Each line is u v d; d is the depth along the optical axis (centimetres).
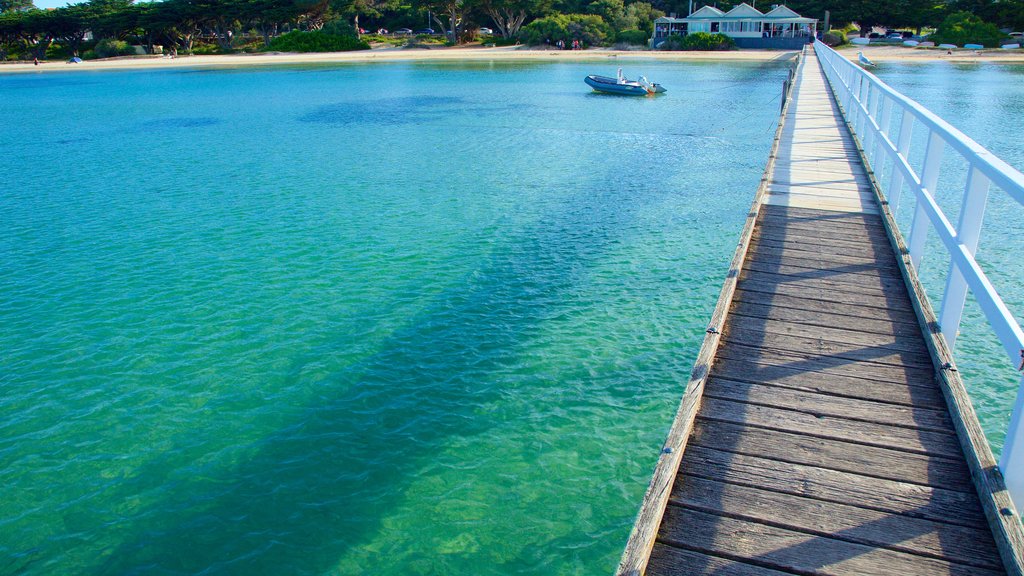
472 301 1142
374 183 1994
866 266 639
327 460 754
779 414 402
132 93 4978
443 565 611
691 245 1395
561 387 881
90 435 802
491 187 1920
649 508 312
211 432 805
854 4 8012
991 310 345
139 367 954
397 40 9831
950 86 4116
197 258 1378
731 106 3609
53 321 1098
